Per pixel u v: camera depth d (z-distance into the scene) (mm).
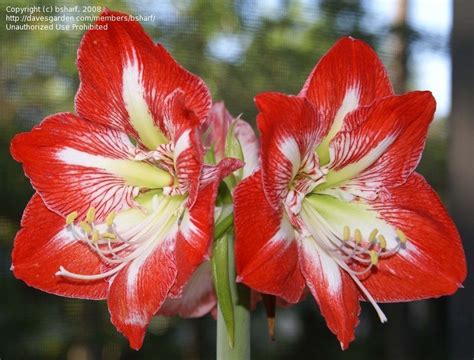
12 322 1123
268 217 329
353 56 359
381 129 365
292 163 345
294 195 353
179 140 346
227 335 353
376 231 372
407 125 370
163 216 363
